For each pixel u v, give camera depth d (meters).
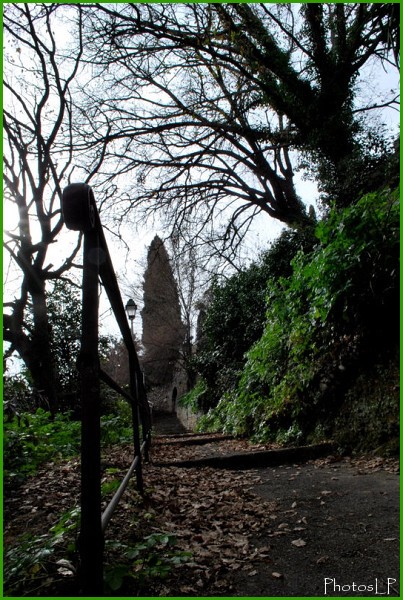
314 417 4.78
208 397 12.86
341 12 9.16
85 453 1.12
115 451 4.63
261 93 10.59
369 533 2.08
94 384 1.15
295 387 5.05
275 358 6.29
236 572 1.76
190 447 6.10
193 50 10.73
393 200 4.31
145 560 1.69
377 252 4.07
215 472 3.90
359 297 4.25
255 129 11.78
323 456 4.08
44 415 5.05
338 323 4.59
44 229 9.42
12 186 9.41
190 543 2.04
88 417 1.13
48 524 2.19
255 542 2.11
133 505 2.50
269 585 1.64
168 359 24.95
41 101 9.65
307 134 9.81
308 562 1.83
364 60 9.38
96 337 1.17
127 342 2.18
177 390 26.30
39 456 3.90
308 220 10.81
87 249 1.20
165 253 16.69
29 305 9.78
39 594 1.39
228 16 8.95
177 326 24.64
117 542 1.69
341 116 9.09
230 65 11.38
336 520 2.31
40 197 9.46
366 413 3.95
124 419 7.70
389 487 2.79
